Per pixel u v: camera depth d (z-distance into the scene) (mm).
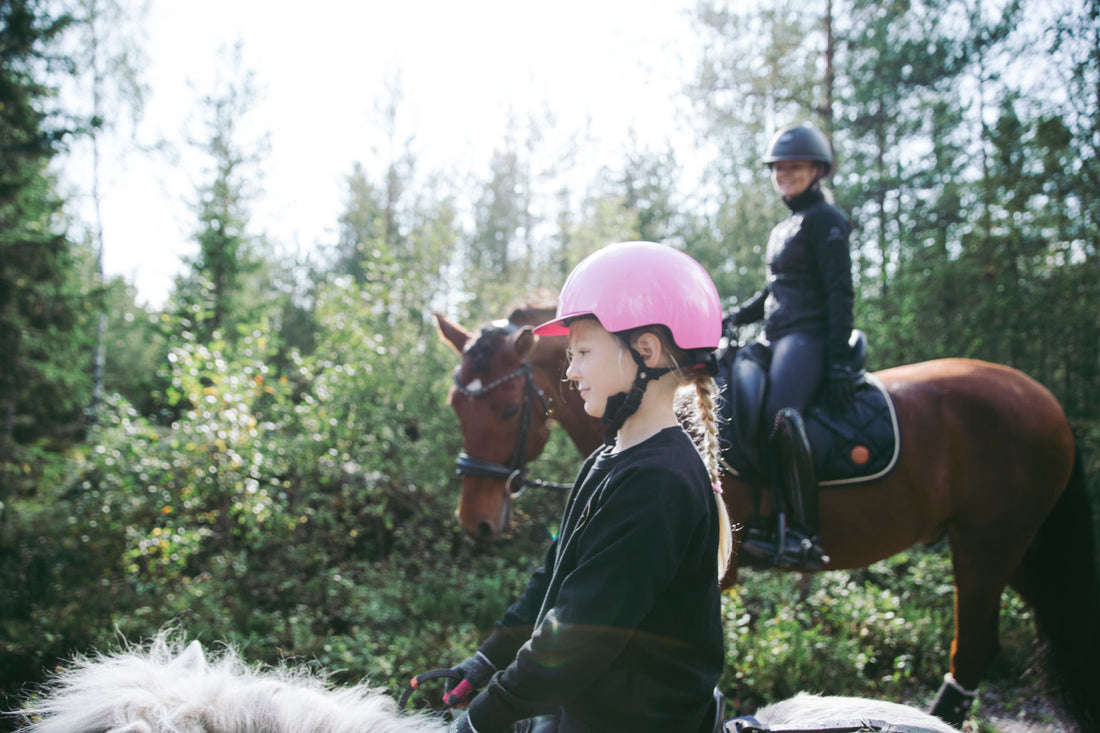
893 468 3082
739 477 3100
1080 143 7852
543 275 11461
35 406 10656
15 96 9680
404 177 17109
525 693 1069
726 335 3416
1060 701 3238
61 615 4473
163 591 4820
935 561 5152
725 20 8492
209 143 13617
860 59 10398
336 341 6160
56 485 8914
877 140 12758
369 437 5719
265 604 4812
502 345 3396
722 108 8781
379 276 6609
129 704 1065
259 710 1133
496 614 4609
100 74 14328
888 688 3764
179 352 5473
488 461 3416
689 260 1315
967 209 11414
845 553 3225
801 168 3248
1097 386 7832
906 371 3412
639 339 1232
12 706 3473
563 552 1255
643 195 14320
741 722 1401
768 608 4453
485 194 21266
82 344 11242
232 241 11789
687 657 1186
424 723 1218
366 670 3660
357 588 4746
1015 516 3064
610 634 1065
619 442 1296
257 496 5152
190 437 5312
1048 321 8062
